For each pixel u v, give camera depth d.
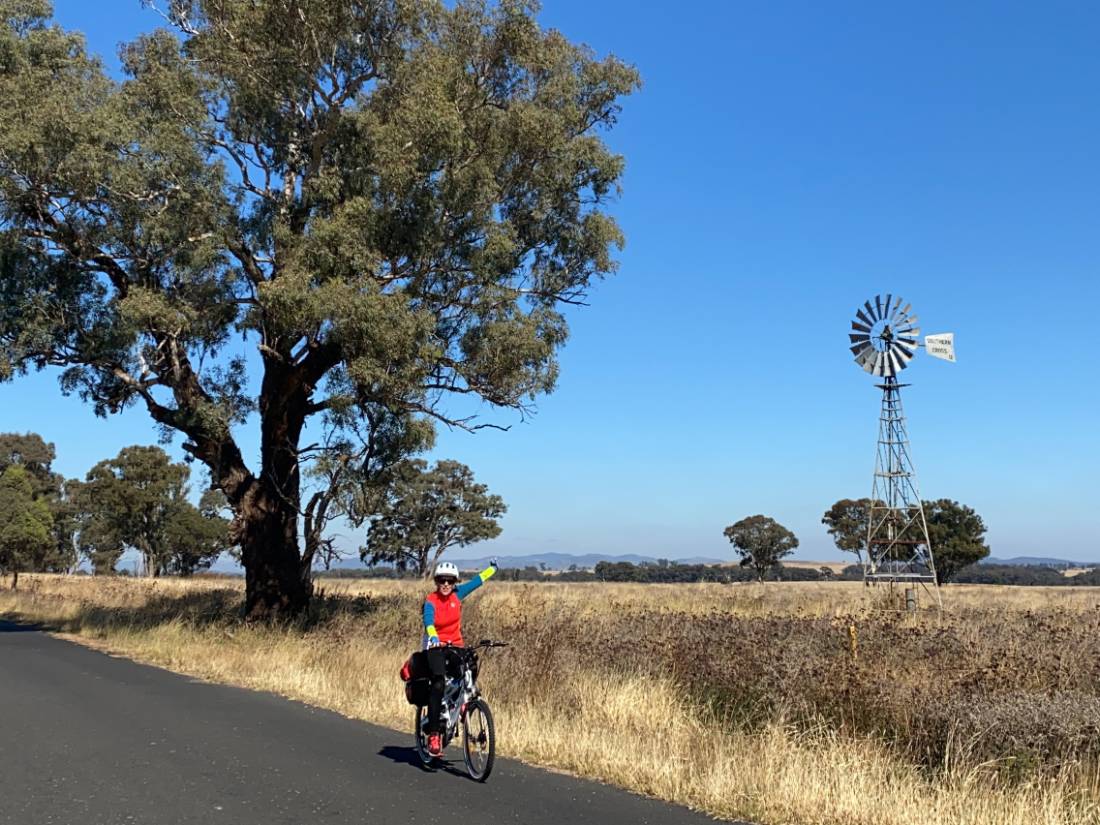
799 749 8.71
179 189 19.58
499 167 21.58
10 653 19.02
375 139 19.61
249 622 22.52
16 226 20.34
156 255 20.73
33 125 18.42
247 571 23.73
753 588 52.75
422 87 19.41
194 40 21.31
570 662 12.55
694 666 12.23
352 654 15.47
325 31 20.69
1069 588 63.53
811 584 67.25
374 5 20.86
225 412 21.94
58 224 20.86
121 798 7.43
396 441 21.78
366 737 10.32
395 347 19.12
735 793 7.80
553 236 23.00
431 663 8.74
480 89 21.38
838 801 7.30
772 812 7.30
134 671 16.25
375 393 20.36
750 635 14.70
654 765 8.58
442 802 7.51
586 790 8.08
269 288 18.92
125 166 18.98
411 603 25.38
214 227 20.34
